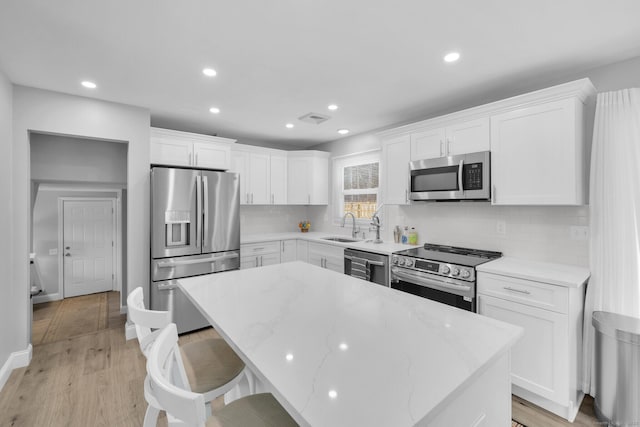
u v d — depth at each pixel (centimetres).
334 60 210
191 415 60
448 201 282
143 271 306
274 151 442
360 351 95
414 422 63
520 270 211
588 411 195
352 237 420
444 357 91
